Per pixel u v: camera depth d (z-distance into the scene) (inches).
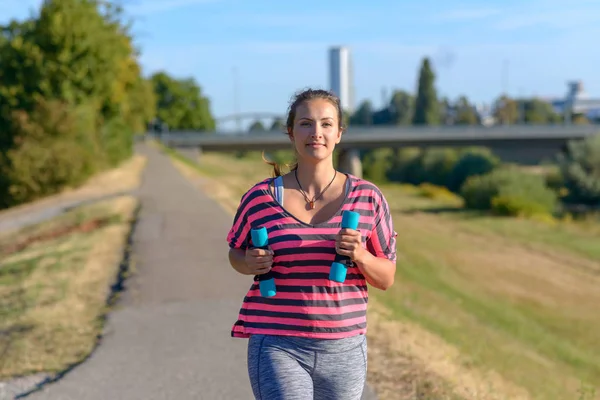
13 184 1138.0
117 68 1393.9
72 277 392.5
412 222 1439.5
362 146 3235.7
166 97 4667.8
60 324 288.5
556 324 670.5
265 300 116.3
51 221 758.5
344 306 115.0
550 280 893.8
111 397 205.2
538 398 292.0
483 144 3198.8
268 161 130.3
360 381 119.0
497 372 315.9
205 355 241.9
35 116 1159.6
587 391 324.8
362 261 112.0
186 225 601.6
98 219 696.4
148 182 1228.5
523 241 1194.6
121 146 1673.2
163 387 211.9
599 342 607.8
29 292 359.3
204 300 326.3
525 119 6205.7
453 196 2203.5
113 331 275.1
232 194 997.2
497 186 1689.2
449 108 6530.5
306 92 119.1
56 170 1130.0
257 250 112.5
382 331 278.5
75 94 1275.8
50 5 1280.8
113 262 435.5
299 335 114.5
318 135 115.6
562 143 3208.7
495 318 641.0
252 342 117.7
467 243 1155.9
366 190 117.8
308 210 116.9
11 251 621.3
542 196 1680.6
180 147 3097.9
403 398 197.9
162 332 272.2
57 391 210.1
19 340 266.4
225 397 203.0
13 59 1249.4
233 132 3245.6
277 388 112.3
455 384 217.6
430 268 913.5
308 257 113.3
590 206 2003.0
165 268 405.7
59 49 1272.1
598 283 886.4
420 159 3452.3
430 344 289.9
